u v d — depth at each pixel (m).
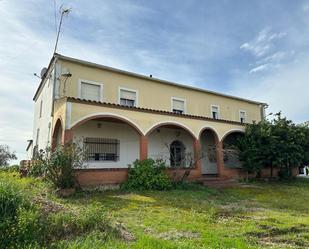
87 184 11.59
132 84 16.61
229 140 20.09
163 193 11.68
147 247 4.70
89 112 11.96
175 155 18.22
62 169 10.31
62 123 11.63
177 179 14.32
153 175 12.85
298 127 18.47
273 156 17.20
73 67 14.41
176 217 7.52
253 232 6.33
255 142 17.52
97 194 10.84
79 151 11.22
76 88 14.33
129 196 10.68
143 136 13.61
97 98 15.02
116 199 9.93
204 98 20.67
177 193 11.82
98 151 14.54
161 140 17.58
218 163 16.89
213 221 7.30
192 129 15.91
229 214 8.40
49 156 10.74
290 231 6.62
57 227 5.08
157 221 6.97
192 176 15.09
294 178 20.25
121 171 12.70
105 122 14.99
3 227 4.52
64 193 10.04
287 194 13.41
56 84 13.75
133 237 5.47
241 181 17.50
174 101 18.72
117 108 12.92
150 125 14.05
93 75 15.04
